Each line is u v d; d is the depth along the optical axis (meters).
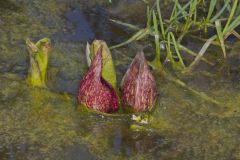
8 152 4.60
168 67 5.56
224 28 5.82
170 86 5.34
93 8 6.33
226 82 5.44
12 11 6.20
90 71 4.84
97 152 4.65
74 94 5.18
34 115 4.95
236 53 5.80
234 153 4.72
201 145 4.77
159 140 4.79
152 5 6.40
